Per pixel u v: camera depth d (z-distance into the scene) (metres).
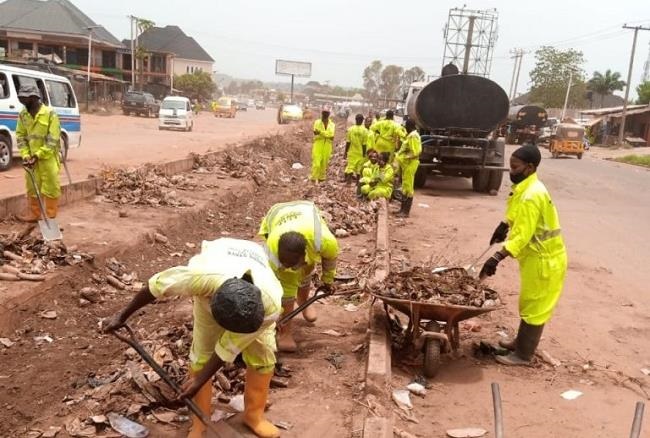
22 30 54.22
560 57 67.00
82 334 5.86
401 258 8.84
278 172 19.00
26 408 4.46
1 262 6.63
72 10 60.19
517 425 4.54
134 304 3.66
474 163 16.03
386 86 138.75
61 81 15.42
